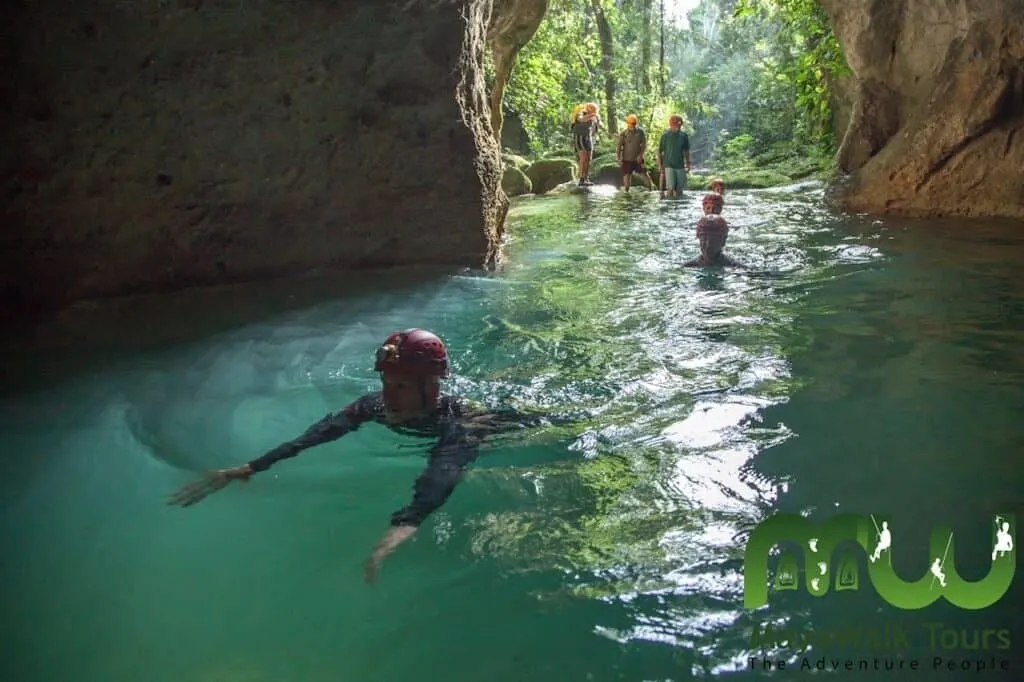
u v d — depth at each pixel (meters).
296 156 8.19
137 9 7.44
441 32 8.45
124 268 7.64
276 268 8.31
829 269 8.23
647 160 23.84
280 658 2.68
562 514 3.50
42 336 6.52
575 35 28.66
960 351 5.34
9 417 4.78
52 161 7.26
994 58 11.30
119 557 3.29
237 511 3.63
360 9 8.20
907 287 7.20
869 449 3.94
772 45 28.28
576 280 8.34
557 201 17.36
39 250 7.27
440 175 8.68
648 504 3.55
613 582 2.99
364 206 8.52
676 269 8.73
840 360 5.30
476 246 8.93
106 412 4.84
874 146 14.53
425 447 4.12
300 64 8.07
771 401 4.66
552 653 2.63
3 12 6.97
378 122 8.42
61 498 3.80
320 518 3.56
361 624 2.83
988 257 8.33
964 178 11.59
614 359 5.62
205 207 7.92
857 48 14.38
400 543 3.17
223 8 7.74
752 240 10.35
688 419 4.47
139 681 2.59
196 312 7.16
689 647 2.62
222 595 3.02
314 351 5.98
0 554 3.34
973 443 3.94
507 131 27.70
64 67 7.24
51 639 2.81
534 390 5.04
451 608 2.89
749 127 28.20
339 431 4.20
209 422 4.69
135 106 7.54
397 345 4.18
